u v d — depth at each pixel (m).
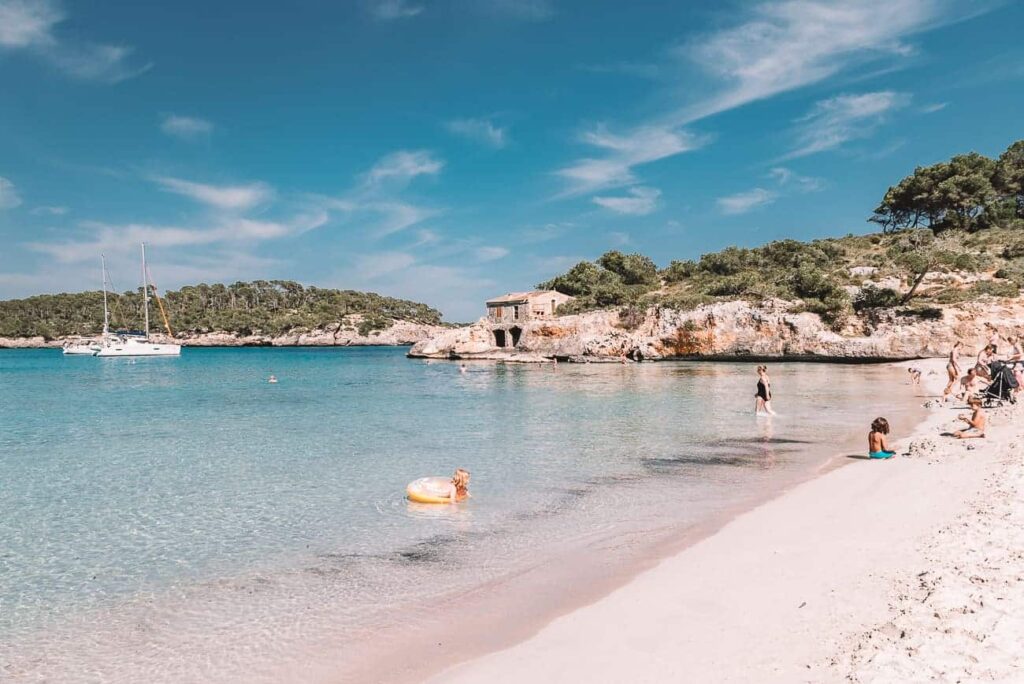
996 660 6.17
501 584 10.15
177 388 54.38
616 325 89.94
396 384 56.72
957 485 13.54
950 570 8.70
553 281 123.69
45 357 135.38
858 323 71.38
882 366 62.59
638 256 124.00
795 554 10.27
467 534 13.01
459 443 24.27
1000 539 9.78
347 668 7.57
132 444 25.48
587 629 8.11
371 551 12.12
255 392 49.81
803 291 79.44
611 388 46.59
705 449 21.38
